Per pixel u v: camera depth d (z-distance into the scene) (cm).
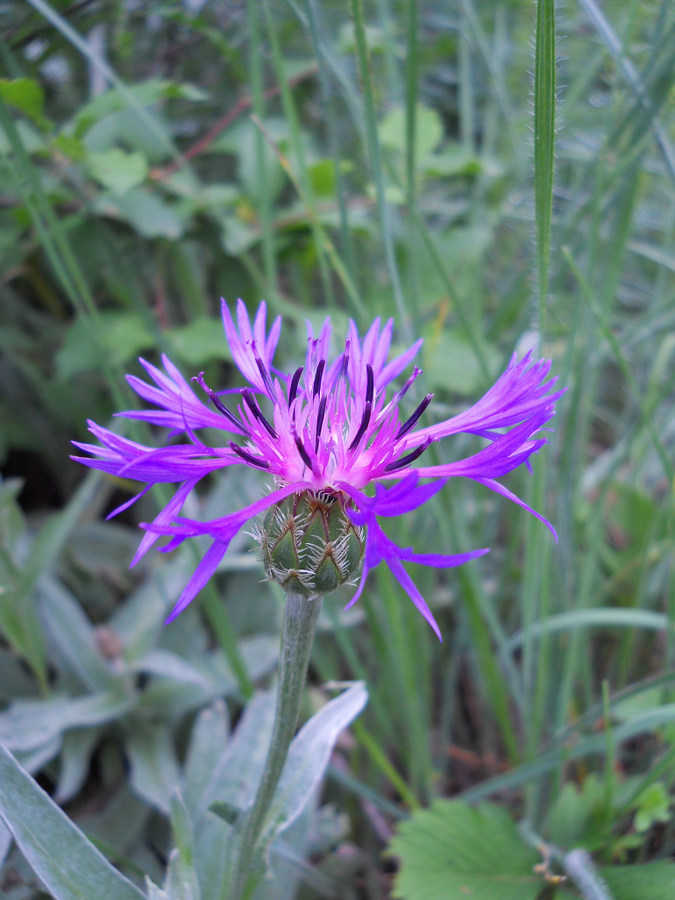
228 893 10
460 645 17
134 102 15
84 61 21
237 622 19
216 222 20
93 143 18
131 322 19
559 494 16
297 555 8
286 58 24
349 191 23
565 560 16
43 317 23
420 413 10
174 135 23
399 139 19
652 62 13
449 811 14
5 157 14
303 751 11
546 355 15
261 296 20
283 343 21
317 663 17
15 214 18
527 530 14
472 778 18
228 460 9
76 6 18
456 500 17
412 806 15
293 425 9
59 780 16
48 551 16
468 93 22
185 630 17
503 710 16
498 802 17
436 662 19
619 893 12
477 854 13
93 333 14
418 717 15
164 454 9
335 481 9
